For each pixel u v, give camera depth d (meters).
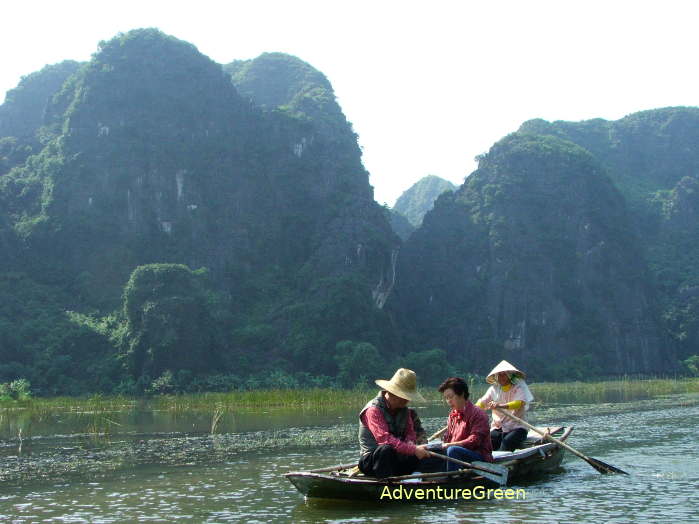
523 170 156.38
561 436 20.84
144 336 101.12
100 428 32.81
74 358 104.50
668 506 14.62
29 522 13.74
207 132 140.00
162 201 131.62
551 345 144.25
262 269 136.75
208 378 99.44
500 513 14.08
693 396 55.53
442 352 118.94
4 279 118.88
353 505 14.89
